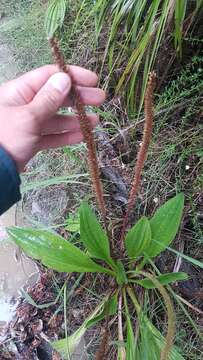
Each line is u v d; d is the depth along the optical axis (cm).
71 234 42
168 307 28
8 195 25
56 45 24
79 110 26
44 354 39
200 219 39
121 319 36
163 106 43
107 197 42
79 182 40
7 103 27
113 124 44
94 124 30
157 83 44
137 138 44
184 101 42
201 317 37
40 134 26
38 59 53
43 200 45
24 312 41
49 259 34
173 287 38
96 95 28
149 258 35
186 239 39
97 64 48
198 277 38
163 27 38
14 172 25
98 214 41
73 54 50
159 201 40
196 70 43
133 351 33
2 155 25
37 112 24
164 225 35
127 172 43
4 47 57
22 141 25
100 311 37
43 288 42
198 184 40
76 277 41
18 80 27
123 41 45
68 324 40
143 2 39
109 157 44
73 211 42
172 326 28
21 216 46
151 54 42
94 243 35
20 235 35
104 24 48
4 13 61
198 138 41
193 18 39
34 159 47
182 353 36
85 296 40
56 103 24
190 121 42
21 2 59
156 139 42
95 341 38
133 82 41
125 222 36
